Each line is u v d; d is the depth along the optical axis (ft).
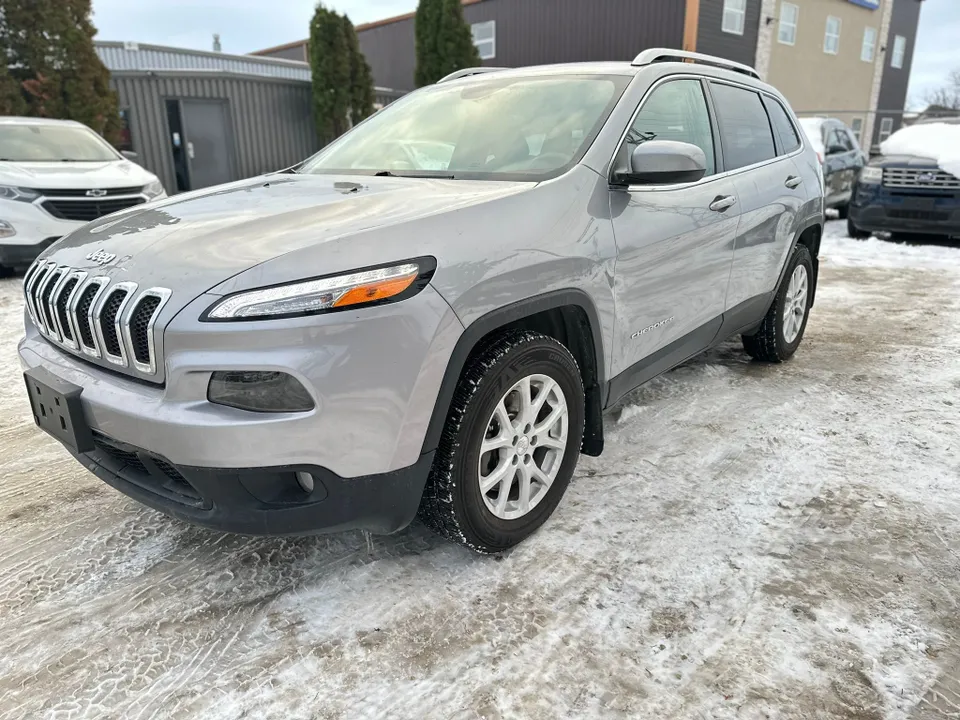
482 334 6.45
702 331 10.54
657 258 8.76
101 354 6.31
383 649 6.14
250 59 64.59
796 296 13.85
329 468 5.80
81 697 5.63
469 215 6.63
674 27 61.31
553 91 9.44
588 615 6.54
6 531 8.06
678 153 7.59
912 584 6.95
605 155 8.19
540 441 7.62
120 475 6.79
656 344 9.33
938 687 5.63
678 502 8.57
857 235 31.50
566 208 7.47
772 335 13.24
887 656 5.97
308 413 5.58
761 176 11.66
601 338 8.00
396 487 6.21
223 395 5.59
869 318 17.83
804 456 9.80
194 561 7.46
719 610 6.59
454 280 6.17
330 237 5.96
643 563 7.32
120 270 6.27
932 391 12.37
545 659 5.99
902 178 28.48
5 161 22.93
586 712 5.43
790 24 71.00
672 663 5.92
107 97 38.04
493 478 7.06
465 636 6.29
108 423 6.11
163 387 5.87
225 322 5.48
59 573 7.26
